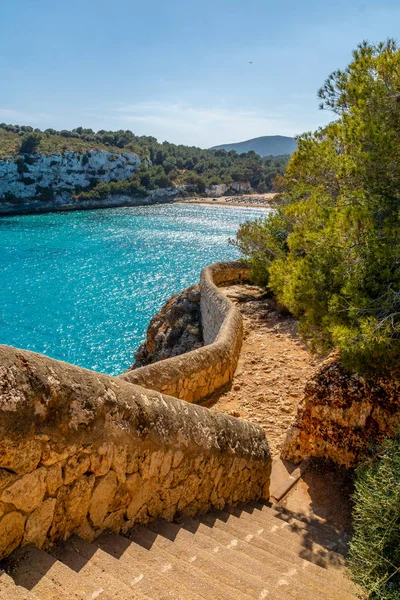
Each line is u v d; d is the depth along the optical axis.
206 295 16.83
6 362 2.65
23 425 2.65
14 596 2.17
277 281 10.39
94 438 3.22
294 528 5.72
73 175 138.12
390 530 4.16
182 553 3.70
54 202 131.38
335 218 7.68
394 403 6.60
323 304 7.36
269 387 10.27
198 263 62.88
